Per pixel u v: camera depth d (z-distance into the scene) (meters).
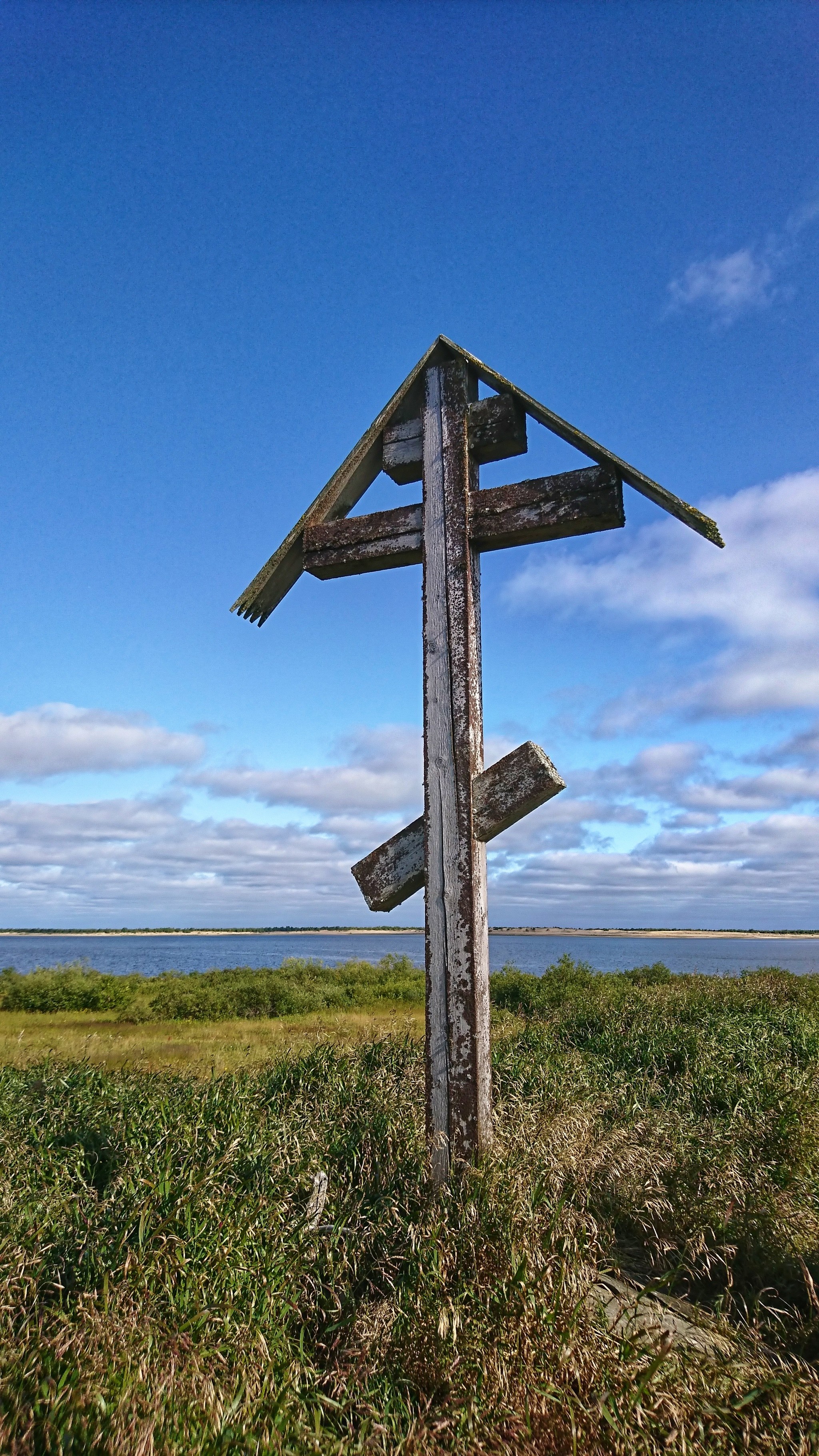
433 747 3.43
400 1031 7.87
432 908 3.30
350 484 4.05
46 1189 3.42
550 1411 1.98
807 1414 2.01
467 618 3.48
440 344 3.79
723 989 10.91
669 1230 3.23
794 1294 2.91
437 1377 2.21
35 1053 10.43
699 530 3.20
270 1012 18.59
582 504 3.37
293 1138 3.82
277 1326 2.51
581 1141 3.72
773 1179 3.61
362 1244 2.92
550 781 3.17
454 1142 3.12
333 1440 1.98
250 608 4.07
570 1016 9.15
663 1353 2.05
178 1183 3.23
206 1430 1.92
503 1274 2.49
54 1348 2.25
